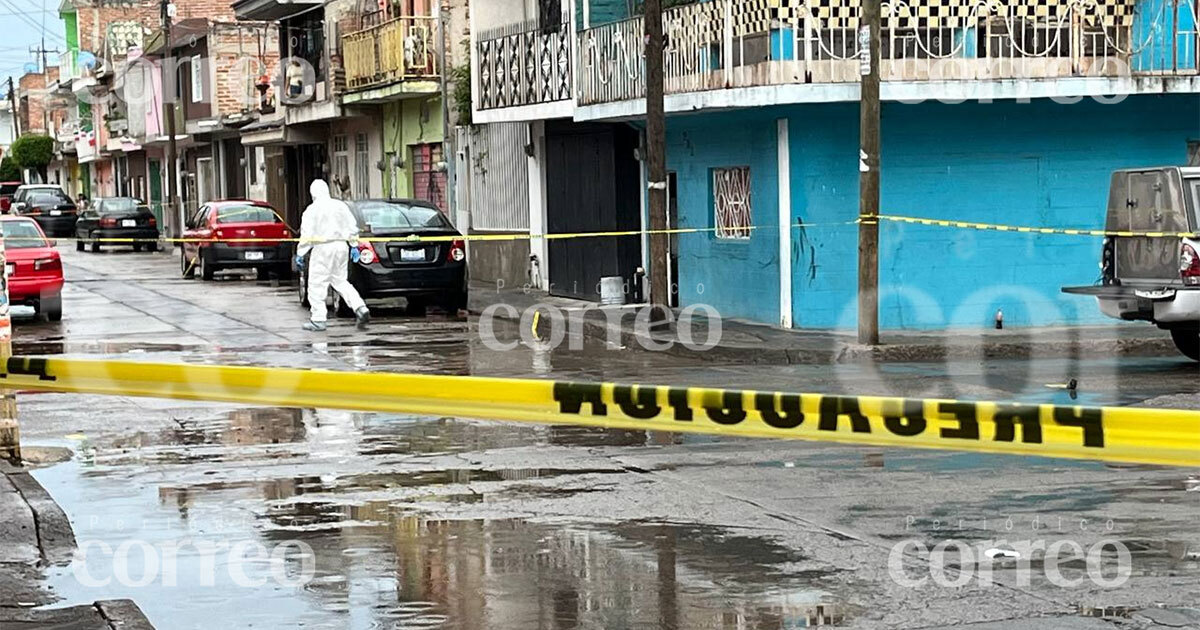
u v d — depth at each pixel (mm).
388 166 38062
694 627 6977
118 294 30047
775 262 21312
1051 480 10102
